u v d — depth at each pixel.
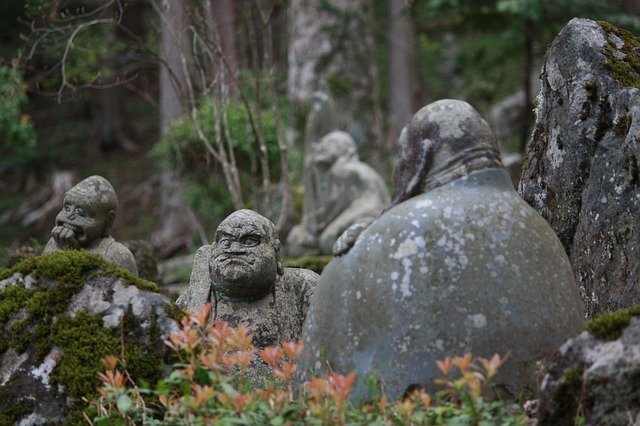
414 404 5.25
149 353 6.11
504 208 5.75
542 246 5.74
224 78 12.31
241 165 15.16
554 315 5.63
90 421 5.80
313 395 5.33
